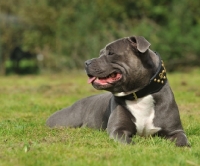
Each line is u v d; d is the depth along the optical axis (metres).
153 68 9.60
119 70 9.48
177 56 39.91
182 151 8.50
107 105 10.86
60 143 8.98
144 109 9.74
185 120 12.70
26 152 8.12
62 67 43.31
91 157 7.82
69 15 43.31
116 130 9.65
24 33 47.28
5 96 20.77
